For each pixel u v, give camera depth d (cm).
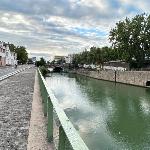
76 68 16100
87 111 3080
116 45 8069
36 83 2728
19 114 1074
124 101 4059
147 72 6212
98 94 4962
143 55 7875
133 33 7688
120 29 7850
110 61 11525
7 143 704
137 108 3434
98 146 1856
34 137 738
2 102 1401
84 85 7038
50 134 700
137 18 7719
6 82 2844
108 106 3528
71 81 8638
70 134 375
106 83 7831
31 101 1436
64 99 4106
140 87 6431
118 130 2247
